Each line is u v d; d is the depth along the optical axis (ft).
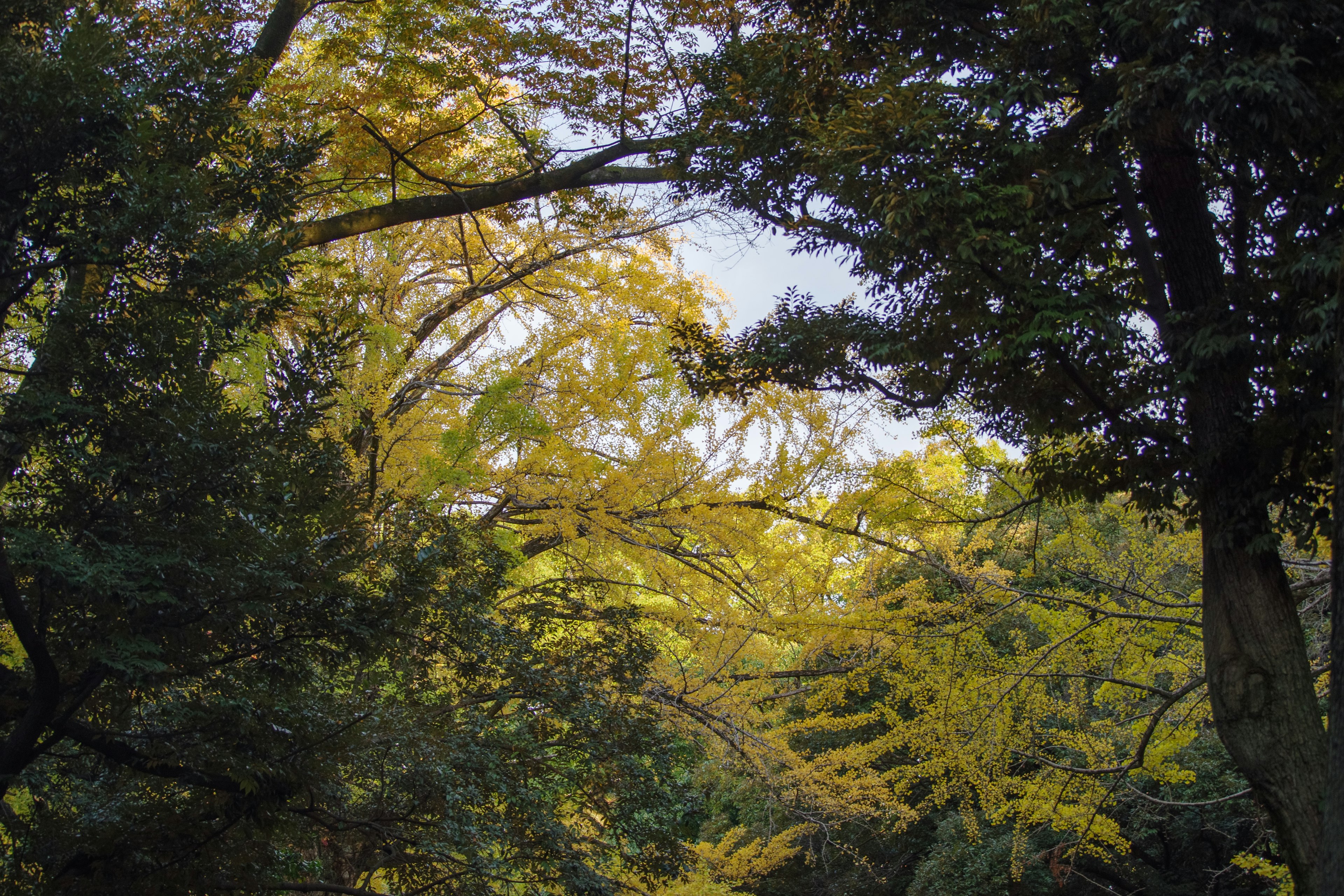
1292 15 15.71
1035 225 18.74
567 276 29.01
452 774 20.02
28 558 11.50
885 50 21.52
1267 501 17.63
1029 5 17.51
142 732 15.37
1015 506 24.43
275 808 15.35
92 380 13.69
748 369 23.50
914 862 53.16
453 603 20.59
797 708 44.78
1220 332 18.33
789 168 22.21
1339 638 12.17
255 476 14.55
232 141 17.03
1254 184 19.62
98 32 14.19
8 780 12.50
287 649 15.40
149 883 15.28
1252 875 40.96
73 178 13.67
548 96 26.07
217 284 14.76
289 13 24.94
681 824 28.12
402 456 22.08
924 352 20.97
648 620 27.50
